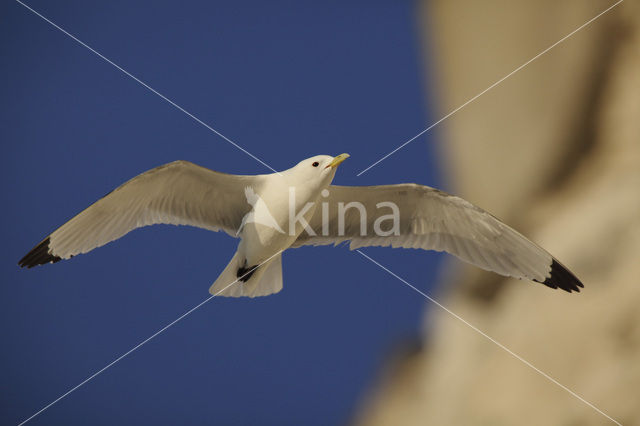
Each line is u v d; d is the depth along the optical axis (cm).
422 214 905
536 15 1271
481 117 1328
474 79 1340
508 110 1301
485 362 1170
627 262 1081
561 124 1252
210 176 836
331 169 819
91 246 858
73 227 855
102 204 844
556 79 1260
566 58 1253
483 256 906
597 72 1241
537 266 896
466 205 875
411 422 1230
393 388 1306
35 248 866
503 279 1238
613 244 1097
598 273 1097
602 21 1241
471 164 1342
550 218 1213
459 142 1361
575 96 1247
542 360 1110
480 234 896
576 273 1109
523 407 1093
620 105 1214
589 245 1112
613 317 1063
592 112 1241
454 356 1221
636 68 1218
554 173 1251
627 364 1038
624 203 1120
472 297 1279
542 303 1145
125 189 837
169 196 862
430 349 1291
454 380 1198
